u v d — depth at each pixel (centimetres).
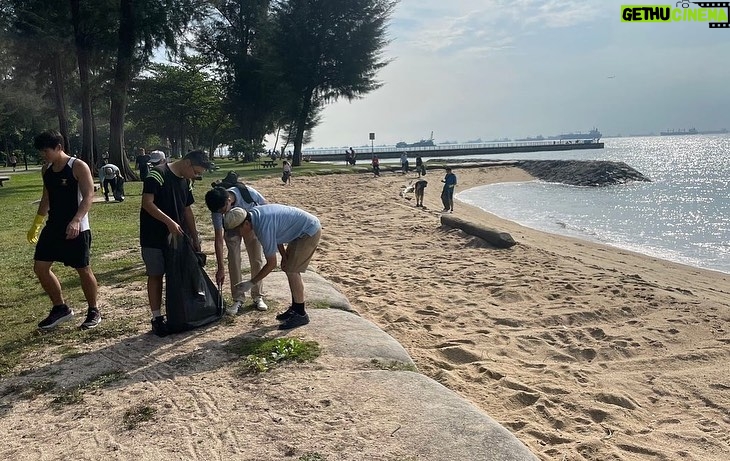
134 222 1320
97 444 327
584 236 1692
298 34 4122
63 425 351
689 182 3712
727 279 1095
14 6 2684
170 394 388
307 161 5594
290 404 365
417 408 355
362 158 7612
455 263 1056
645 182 3828
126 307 604
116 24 2842
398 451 304
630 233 1747
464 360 574
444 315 721
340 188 2712
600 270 1020
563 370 557
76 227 497
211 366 434
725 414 476
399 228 1475
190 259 510
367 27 4206
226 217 475
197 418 352
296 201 2122
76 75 3353
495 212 2344
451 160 6600
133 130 7338
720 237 1645
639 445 406
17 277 784
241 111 5384
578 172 4166
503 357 587
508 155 9638
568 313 745
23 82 3697
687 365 588
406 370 427
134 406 370
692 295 885
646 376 556
